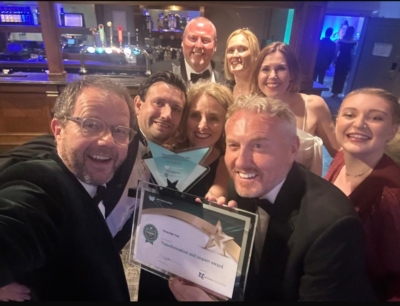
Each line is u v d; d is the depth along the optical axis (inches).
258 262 32.1
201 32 80.4
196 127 40.1
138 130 40.4
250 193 29.4
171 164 33.9
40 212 27.0
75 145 29.1
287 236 30.3
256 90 57.3
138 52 137.8
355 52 74.3
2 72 132.3
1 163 34.6
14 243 23.9
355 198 37.1
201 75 84.8
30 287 31.5
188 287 31.4
